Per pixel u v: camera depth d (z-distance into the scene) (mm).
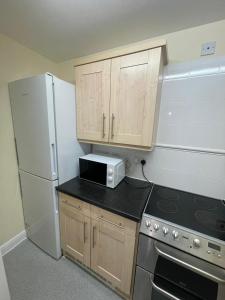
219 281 819
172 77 1379
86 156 1691
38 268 1577
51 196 1481
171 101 1414
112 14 1168
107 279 1355
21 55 1630
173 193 1468
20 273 1526
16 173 1752
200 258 906
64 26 1320
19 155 1678
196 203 1311
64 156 1523
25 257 1694
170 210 1181
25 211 1839
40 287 1410
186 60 1320
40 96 1308
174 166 1508
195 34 1268
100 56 1306
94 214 1286
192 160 1423
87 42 1563
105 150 1850
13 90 1504
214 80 1241
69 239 1543
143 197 1346
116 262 1259
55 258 1663
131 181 1665
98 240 1322
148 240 1057
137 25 1282
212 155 1340
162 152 1539
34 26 1325
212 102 1271
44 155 1427
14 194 1765
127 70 1229
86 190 1426
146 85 1182
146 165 1643
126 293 1261
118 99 1312
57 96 1354
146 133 1254
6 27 1341
